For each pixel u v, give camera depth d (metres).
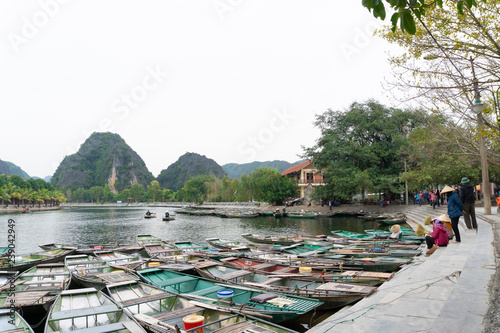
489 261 6.95
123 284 9.45
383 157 40.78
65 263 13.60
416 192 39.84
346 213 39.72
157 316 6.86
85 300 8.66
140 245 19.86
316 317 7.88
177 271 11.20
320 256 12.98
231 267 11.80
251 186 69.25
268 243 19.48
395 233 16.55
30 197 100.12
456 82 7.40
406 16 3.23
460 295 4.84
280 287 8.66
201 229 33.09
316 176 60.19
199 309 7.17
